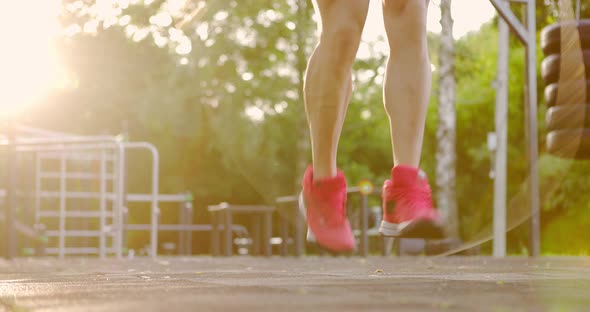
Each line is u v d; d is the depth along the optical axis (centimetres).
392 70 166
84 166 986
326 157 166
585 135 276
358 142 1712
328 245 168
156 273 258
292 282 179
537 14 514
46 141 726
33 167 898
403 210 163
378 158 1761
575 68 225
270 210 859
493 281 185
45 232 903
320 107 162
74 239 1041
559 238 1384
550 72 275
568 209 1377
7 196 668
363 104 1152
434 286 161
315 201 167
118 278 217
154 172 802
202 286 162
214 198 1655
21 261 591
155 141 1605
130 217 1583
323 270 294
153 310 105
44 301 126
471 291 146
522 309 108
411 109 164
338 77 161
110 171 980
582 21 291
